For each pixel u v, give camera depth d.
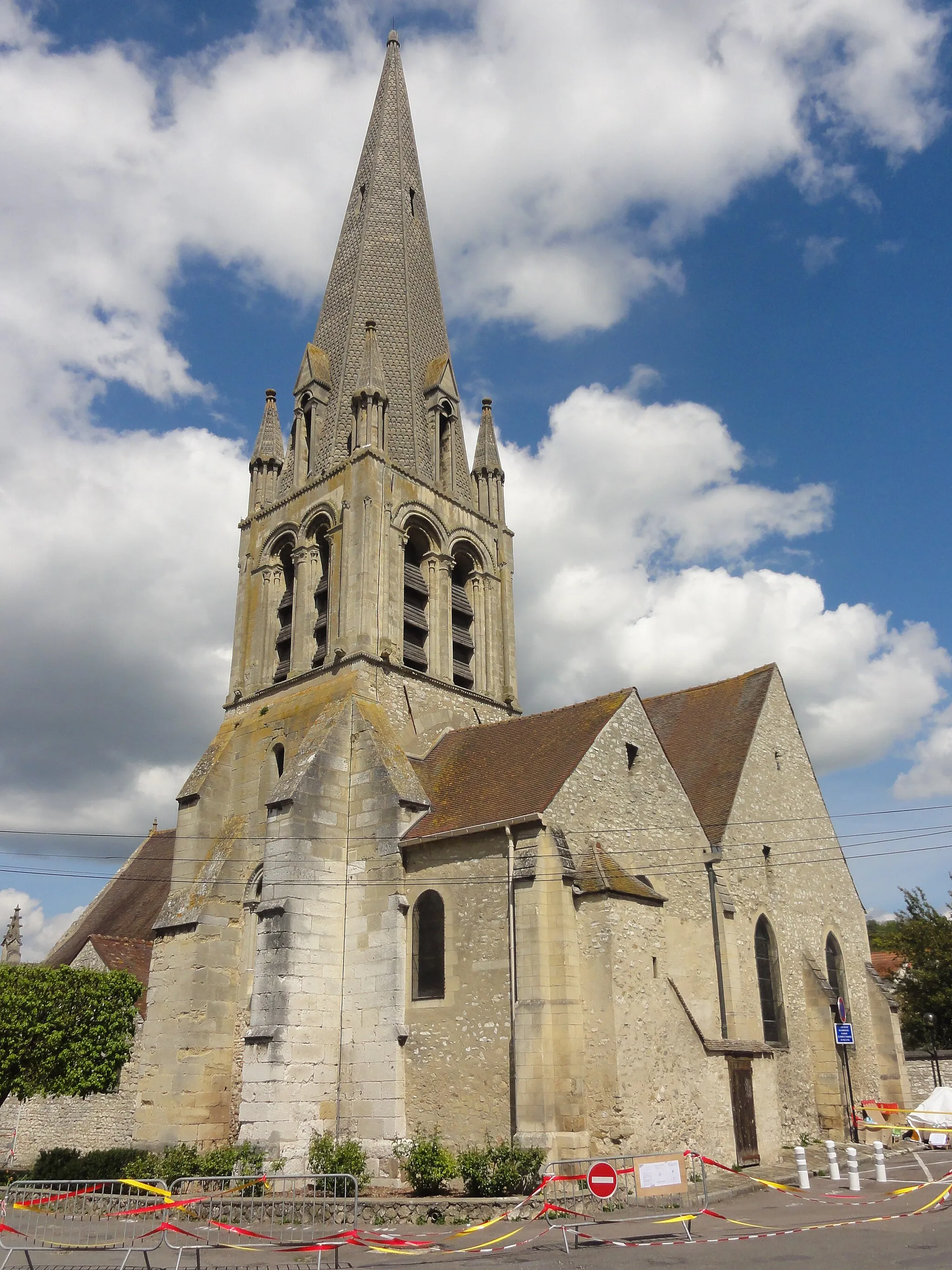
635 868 28.41
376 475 37.16
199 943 31.41
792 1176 25.91
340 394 41.19
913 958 49.91
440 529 39.41
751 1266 14.85
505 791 28.39
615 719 29.95
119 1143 35.16
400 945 27.66
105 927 46.00
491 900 26.12
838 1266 14.69
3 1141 39.09
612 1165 19.30
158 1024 31.41
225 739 37.00
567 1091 23.38
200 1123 29.58
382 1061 26.72
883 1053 37.91
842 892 39.44
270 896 28.64
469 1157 22.56
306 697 35.09
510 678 40.88
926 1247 16.23
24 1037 29.58
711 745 36.88
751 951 32.28
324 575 38.50
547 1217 19.41
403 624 36.50
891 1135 35.50
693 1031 26.11
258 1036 26.97
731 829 32.97
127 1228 21.08
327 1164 24.64
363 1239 18.00
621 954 24.83
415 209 48.00
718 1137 25.73
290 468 41.91
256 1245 18.58
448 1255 16.97
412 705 35.22
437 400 42.31
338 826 30.25
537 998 24.06
